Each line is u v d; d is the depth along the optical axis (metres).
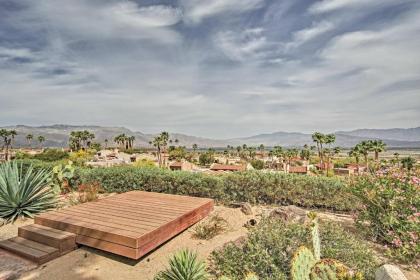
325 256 3.99
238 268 3.83
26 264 4.64
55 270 4.45
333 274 2.52
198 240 5.72
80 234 5.18
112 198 7.77
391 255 4.79
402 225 5.04
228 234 6.00
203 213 6.98
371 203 5.73
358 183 6.05
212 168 51.78
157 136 56.19
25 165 11.98
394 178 5.58
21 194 7.04
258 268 3.71
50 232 5.35
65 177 8.48
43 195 7.69
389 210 5.43
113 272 4.41
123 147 94.06
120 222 5.42
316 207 7.80
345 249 4.22
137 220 5.55
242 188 8.30
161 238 5.14
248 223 6.38
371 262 4.11
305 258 2.69
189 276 3.74
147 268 4.56
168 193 8.94
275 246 4.07
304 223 5.61
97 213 6.12
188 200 7.50
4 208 6.90
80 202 8.02
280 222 5.03
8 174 7.47
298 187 7.77
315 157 85.75
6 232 6.09
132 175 9.50
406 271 4.35
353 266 3.86
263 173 8.40
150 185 9.24
